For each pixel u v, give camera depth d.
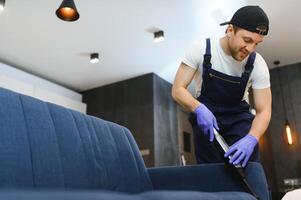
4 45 3.79
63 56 4.11
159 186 1.41
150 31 3.53
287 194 1.35
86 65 4.38
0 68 4.01
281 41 3.99
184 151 5.00
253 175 1.16
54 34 3.55
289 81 4.71
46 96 4.48
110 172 1.31
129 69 4.54
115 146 1.43
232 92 1.42
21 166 0.91
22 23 3.31
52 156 1.05
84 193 0.43
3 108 0.93
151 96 4.55
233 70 1.41
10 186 0.84
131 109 4.69
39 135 1.03
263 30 1.21
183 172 1.37
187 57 1.47
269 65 4.78
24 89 4.17
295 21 3.49
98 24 3.36
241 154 1.18
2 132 0.89
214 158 1.41
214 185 1.27
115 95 4.95
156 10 3.15
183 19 3.31
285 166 4.35
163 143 4.49
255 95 1.42
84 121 1.33
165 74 4.75
